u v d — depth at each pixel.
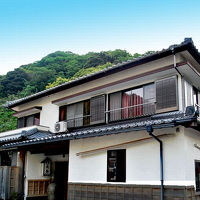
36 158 13.64
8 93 36.97
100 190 9.39
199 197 8.30
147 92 10.71
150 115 10.27
